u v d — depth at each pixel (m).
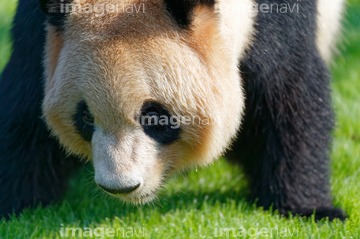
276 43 13.91
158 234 13.76
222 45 12.24
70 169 16.03
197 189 17.42
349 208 15.60
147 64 11.34
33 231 13.91
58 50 12.19
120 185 11.52
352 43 29.98
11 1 35.66
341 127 21.44
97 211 15.66
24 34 13.98
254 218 14.72
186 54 11.71
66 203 16.06
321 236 13.56
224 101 12.46
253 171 15.95
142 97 11.36
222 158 16.80
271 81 14.17
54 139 14.91
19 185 15.29
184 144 12.66
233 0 12.73
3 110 14.71
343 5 21.39
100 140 11.73
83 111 11.95
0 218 15.41
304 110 14.80
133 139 11.73
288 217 15.41
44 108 12.62
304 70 14.56
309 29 14.70
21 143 14.82
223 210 15.23
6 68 15.09
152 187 12.40
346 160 18.84
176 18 11.66
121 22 11.41
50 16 11.95
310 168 15.36
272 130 14.95
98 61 11.28
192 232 13.89
